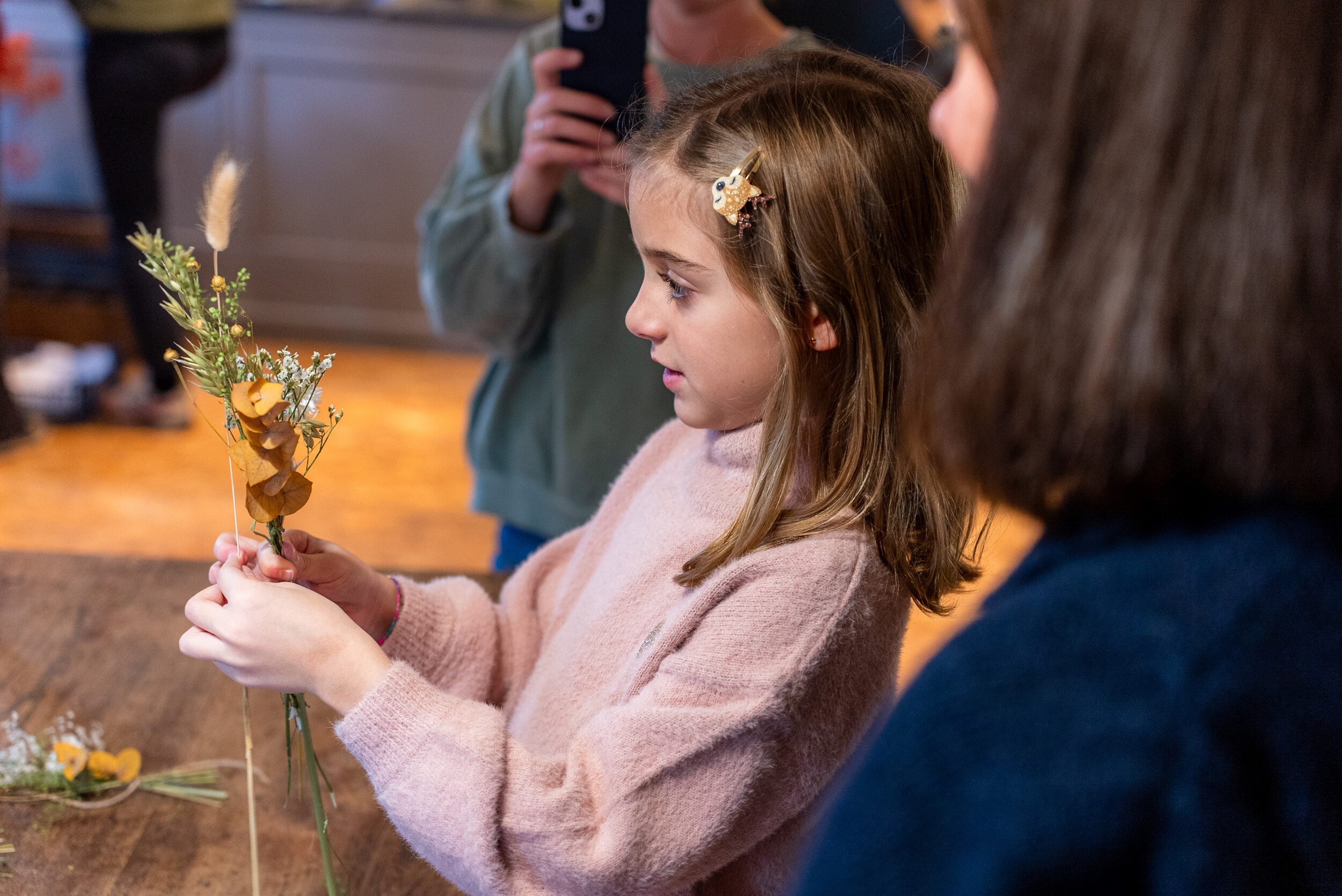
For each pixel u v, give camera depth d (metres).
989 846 0.43
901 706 0.47
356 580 0.93
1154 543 0.46
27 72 3.57
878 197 0.75
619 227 1.47
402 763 0.73
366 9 3.73
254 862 0.85
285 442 0.76
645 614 0.84
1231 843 0.42
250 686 0.77
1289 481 0.43
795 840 0.79
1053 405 0.43
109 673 1.19
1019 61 0.44
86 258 3.71
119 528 2.89
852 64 0.83
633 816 0.71
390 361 4.02
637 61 1.34
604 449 1.50
